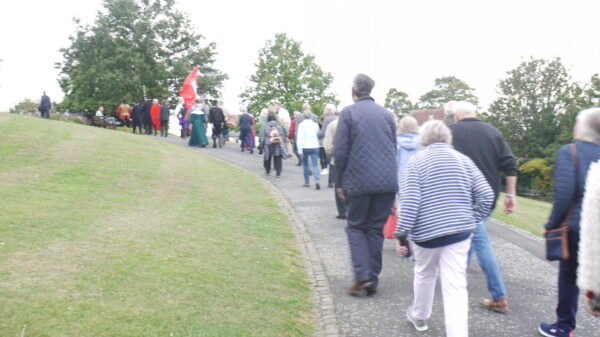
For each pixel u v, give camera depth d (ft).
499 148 14.84
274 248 20.36
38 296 12.40
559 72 182.19
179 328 11.80
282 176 44.45
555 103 179.83
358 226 15.87
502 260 20.51
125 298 13.01
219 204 28.25
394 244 22.59
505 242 23.76
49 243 16.70
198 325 12.09
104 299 12.76
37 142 41.70
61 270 14.33
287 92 159.53
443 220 11.30
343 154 15.51
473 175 11.89
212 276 15.58
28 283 13.12
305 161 38.32
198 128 64.90
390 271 18.45
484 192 11.73
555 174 11.72
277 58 160.35
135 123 80.84
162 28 152.56
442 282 11.45
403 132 20.27
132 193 28.14
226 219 24.52
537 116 176.45
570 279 12.23
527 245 23.24
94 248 16.76
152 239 18.80
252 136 62.34
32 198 23.47
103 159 38.73
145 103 79.41
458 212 11.38
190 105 76.59
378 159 15.35
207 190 32.37
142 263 15.83
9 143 39.37
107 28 146.82
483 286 17.06
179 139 75.51
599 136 11.53
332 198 33.63
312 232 24.27
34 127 50.47
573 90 173.58
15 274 13.61
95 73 144.66
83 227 19.24
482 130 14.87
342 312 14.42
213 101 65.87
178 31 157.89
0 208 20.72
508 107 184.44
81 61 149.79
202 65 158.30
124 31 150.61
